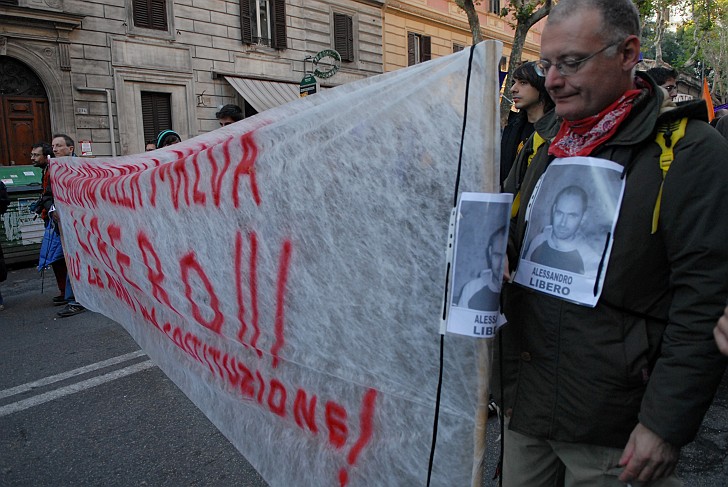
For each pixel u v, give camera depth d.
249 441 1.87
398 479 1.35
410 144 1.21
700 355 1.08
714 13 24.94
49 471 2.60
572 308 1.23
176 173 2.04
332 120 1.38
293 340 1.61
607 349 1.19
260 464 1.82
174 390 3.48
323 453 1.56
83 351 4.32
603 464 1.28
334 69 15.45
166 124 13.67
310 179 1.46
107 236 2.94
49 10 11.13
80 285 3.70
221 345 1.96
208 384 2.09
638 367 1.18
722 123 4.07
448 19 20.48
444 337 1.20
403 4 18.80
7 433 2.99
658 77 3.75
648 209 1.14
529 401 1.34
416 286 1.25
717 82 31.58
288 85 15.74
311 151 1.45
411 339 1.28
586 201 1.21
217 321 1.96
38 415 3.20
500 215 1.09
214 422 2.08
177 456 2.70
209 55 14.08
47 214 5.59
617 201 1.17
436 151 1.16
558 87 1.20
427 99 1.17
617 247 1.17
